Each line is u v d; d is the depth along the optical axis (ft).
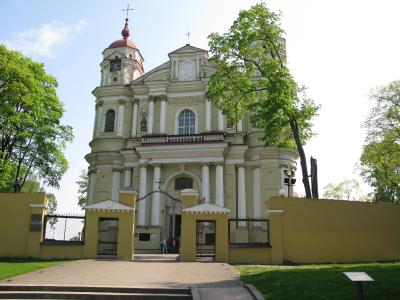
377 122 122.42
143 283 42.63
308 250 71.20
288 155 122.01
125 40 148.66
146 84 137.39
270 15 93.61
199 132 132.26
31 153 114.62
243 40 91.86
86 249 71.31
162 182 123.34
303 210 72.95
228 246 70.79
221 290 39.60
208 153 121.08
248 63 96.78
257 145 123.34
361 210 75.05
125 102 140.77
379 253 73.72
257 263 69.92
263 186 119.85
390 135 119.96
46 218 72.69
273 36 93.20
